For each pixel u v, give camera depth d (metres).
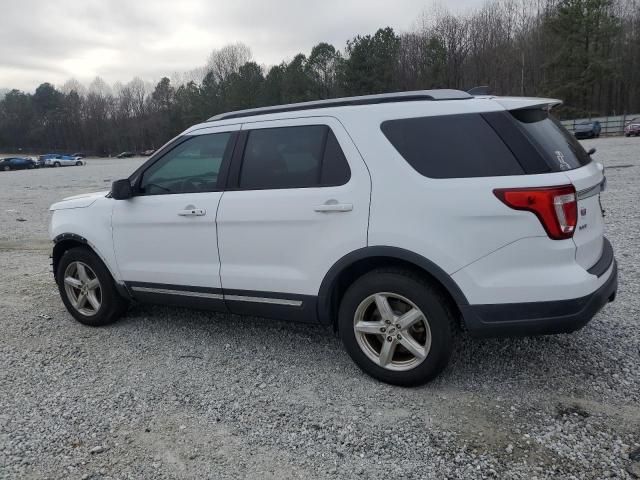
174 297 4.50
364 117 3.59
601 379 3.61
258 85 84.88
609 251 3.82
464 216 3.21
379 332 3.62
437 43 63.47
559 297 3.13
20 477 2.91
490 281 3.21
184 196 4.29
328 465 2.92
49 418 3.48
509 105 3.33
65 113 115.56
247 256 4.01
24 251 9.14
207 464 2.97
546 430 3.10
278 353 4.30
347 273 3.76
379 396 3.57
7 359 4.45
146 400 3.67
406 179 3.38
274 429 3.26
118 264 4.71
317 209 3.63
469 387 3.61
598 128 41.69
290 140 3.86
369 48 63.31
